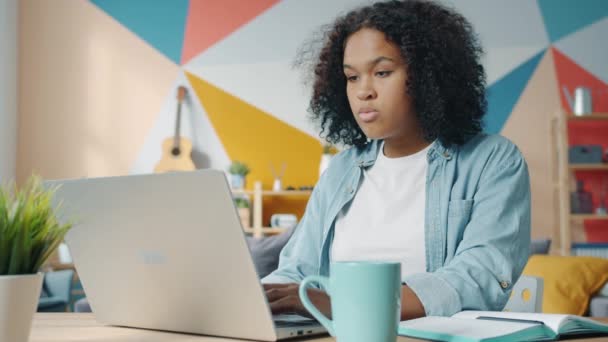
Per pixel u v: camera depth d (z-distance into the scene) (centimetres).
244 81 459
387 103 109
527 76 441
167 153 436
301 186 443
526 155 438
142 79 460
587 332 72
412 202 116
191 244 68
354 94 112
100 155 456
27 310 59
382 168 122
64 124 457
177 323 75
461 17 121
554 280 285
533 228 435
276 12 461
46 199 62
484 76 122
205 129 456
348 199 122
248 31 462
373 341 57
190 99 459
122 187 72
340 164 130
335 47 126
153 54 462
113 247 77
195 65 461
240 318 68
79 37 463
